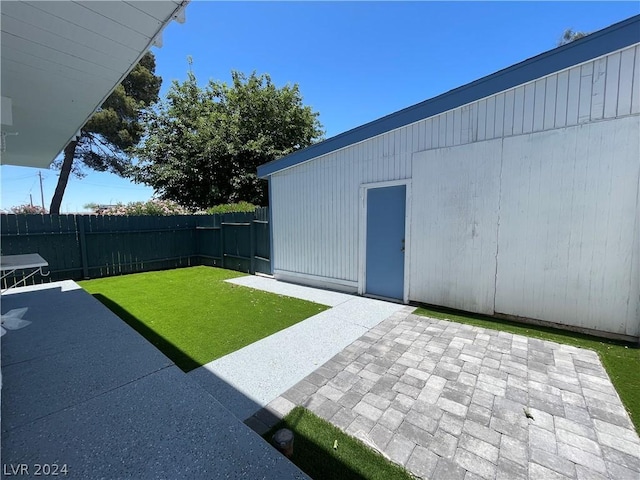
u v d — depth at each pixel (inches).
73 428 65.7
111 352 106.7
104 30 83.7
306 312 174.1
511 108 143.6
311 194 237.0
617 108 120.5
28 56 95.8
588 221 129.7
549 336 132.0
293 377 100.8
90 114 148.7
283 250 267.1
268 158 573.0
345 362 111.2
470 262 161.9
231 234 339.3
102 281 278.8
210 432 65.2
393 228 190.9
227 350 122.9
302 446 69.5
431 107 166.4
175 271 335.9
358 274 212.2
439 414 80.3
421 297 181.9
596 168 126.4
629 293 124.0
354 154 205.9
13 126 164.9
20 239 259.9
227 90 615.8
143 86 585.3
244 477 53.1
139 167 575.2
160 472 53.8
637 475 60.3
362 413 81.3
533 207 141.6
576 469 62.1
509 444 69.3
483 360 110.9
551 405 83.6
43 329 129.6
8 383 85.3
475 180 156.4
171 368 95.0
